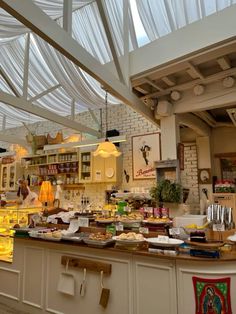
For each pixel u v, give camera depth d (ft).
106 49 16.87
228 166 19.92
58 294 10.29
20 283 11.41
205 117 18.33
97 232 11.08
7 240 13.79
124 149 22.68
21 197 16.69
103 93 21.71
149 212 12.71
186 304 7.99
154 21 14.30
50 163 25.04
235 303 7.92
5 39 18.37
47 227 12.66
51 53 18.79
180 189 14.39
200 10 12.84
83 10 15.79
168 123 15.28
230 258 7.97
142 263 8.76
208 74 13.21
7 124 31.12
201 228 10.02
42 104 24.76
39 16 7.70
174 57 11.44
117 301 9.02
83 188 23.97
